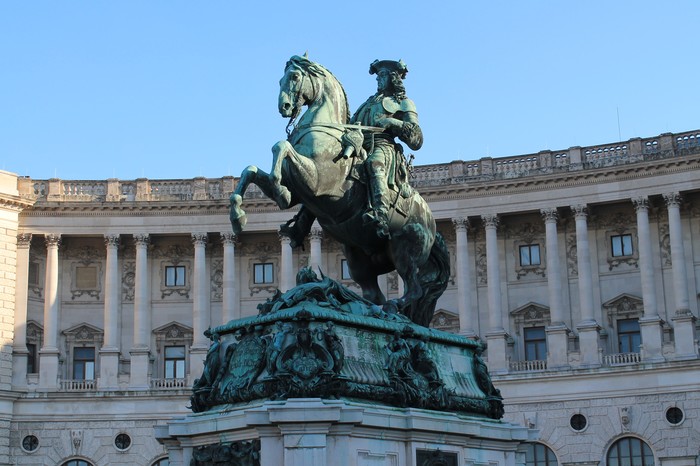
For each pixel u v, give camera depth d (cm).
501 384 7156
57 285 7925
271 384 1302
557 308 7406
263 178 1442
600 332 7469
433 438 1381
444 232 8031
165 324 8100
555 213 7588
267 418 1253
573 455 6900
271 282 8200
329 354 1310
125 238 8144
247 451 1282
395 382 1377
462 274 7650
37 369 7881
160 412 7500
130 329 8119
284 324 1331
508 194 7688
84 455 7425
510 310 7750
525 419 7044
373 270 1645
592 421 6912
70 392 7506
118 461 7412
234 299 7981
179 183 8131
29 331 7875
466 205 7750
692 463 6631
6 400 7425
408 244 1591
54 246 7938
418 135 1617
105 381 7606
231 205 1411
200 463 1334
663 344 6925
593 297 7519
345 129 1530
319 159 1470
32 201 7875
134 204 7994
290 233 1600
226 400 1368
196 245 8025
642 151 7456
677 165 7306
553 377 7062
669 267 7456
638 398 6844
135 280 8038
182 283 8225
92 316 8112
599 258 7662
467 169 7812
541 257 7812
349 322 1361
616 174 7456
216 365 1413
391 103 1642
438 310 7925
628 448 6831
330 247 8162
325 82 1562
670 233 7294
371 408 1312
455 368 1534
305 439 1238
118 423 7481
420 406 1400
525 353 7681
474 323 7812
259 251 8256
